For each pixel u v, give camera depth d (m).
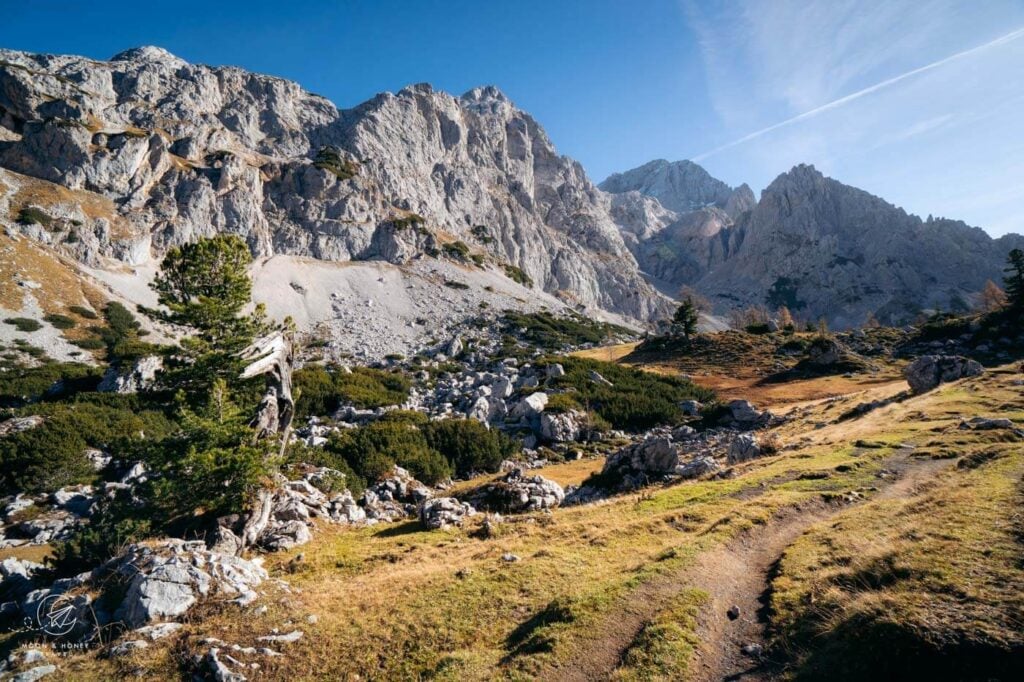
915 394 45.66
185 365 27.12
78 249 115.31
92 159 132.50
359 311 148.62
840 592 11.45
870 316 178.00
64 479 32.44
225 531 21.61
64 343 86.56
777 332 122.12
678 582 14.26
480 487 33.88
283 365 28.47
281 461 25.28
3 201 113.25
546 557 18.27
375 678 12.07
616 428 70.06
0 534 25.91
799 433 44.09
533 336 140.25
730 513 19.55
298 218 171.88
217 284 27.33
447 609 14.91
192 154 161.00
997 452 19.41
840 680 8.98
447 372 99.12
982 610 8.97
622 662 11.02
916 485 19.55
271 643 13.33
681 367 103.81
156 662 12.31
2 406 51.69
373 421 56.94
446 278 181.50
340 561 20.98
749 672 10.13
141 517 22.52
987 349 81.81
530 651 12.06
